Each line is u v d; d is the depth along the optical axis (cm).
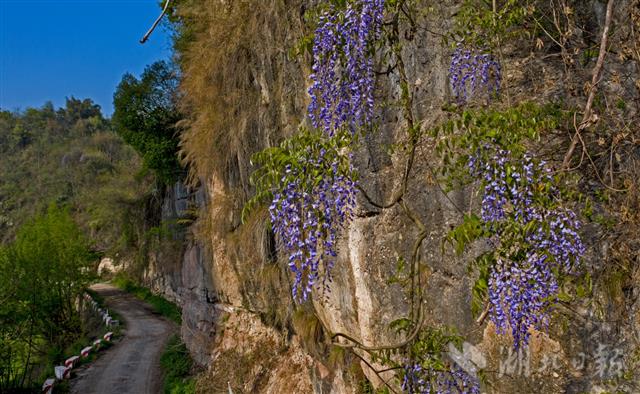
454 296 475
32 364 1956
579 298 406
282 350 1042
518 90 447
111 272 4347
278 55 840
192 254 1728
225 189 1179
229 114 1059
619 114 419
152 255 3244
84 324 2745
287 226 390
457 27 468
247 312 1259
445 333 474
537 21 439
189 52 1256
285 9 797
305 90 753
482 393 442
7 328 1889
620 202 411
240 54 979
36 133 9244
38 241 2402
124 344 2092
